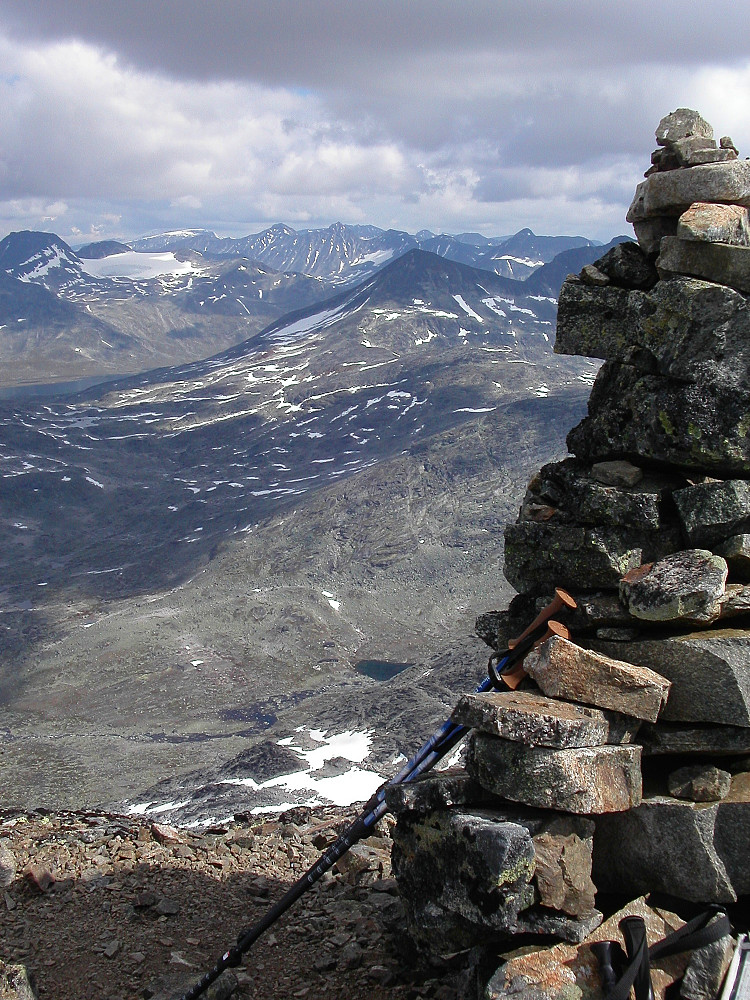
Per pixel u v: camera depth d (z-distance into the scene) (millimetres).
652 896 2641
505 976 2459
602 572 2840
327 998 2846
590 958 2469
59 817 4723
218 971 2865
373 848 3953
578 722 2514
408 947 2967
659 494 2828
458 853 2531
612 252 3045
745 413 2762
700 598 2623
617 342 2984
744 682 2627
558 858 2498
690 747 2664
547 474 3098
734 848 2584
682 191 2891
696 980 2463
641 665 2719
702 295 2785
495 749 2551
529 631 2820
